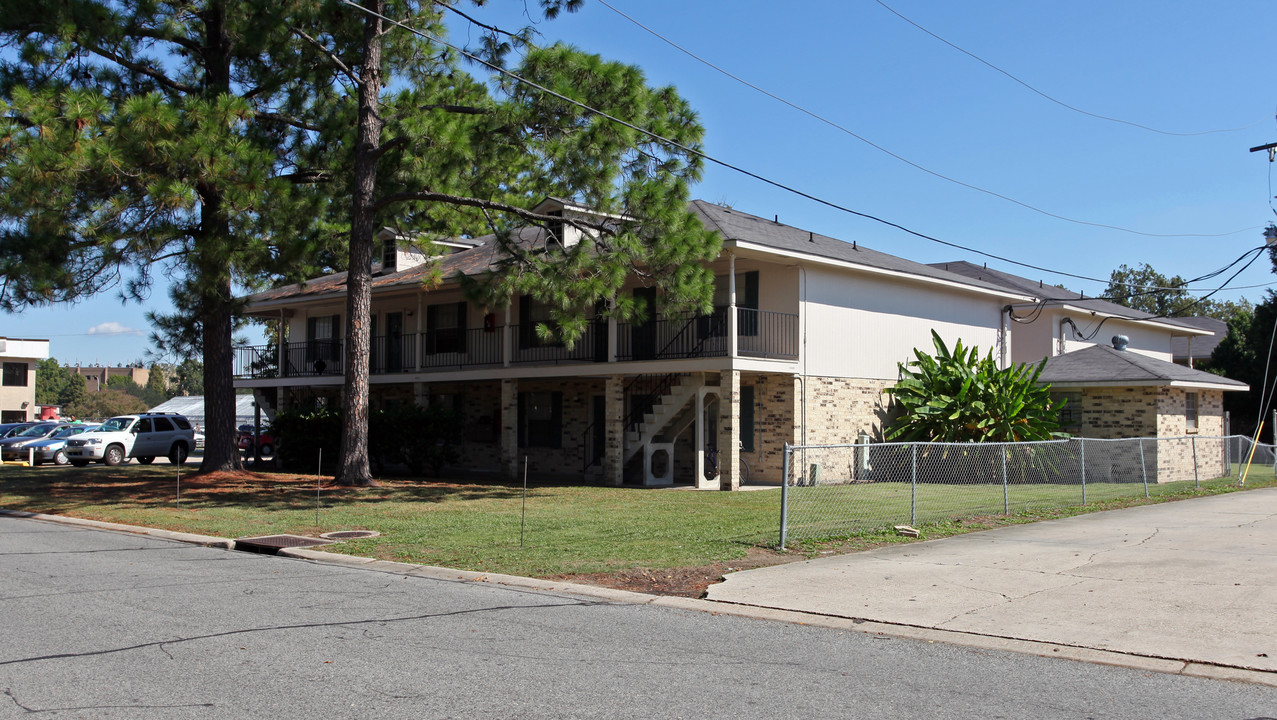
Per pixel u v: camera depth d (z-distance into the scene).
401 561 10.78
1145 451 22.81
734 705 5.39
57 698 5.49
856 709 5.33
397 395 30.95
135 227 16.95
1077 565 9.88
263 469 26.42
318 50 19.83
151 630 7.29
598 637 7.12
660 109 16.80
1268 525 13.24
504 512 15.30
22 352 57.81
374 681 5.87
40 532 13.88
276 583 9.51
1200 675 6.04
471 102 19.42
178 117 15.78
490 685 5.78
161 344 22.17
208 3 19.33
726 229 20.78
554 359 25.00
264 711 5.25
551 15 17.45
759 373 22.28
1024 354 31.70
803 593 8.66
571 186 16.67
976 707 5.38
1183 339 42.03
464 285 18.80
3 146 14.70
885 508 14.98
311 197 19.47
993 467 20.56
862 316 23.67
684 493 18.89
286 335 35.28
